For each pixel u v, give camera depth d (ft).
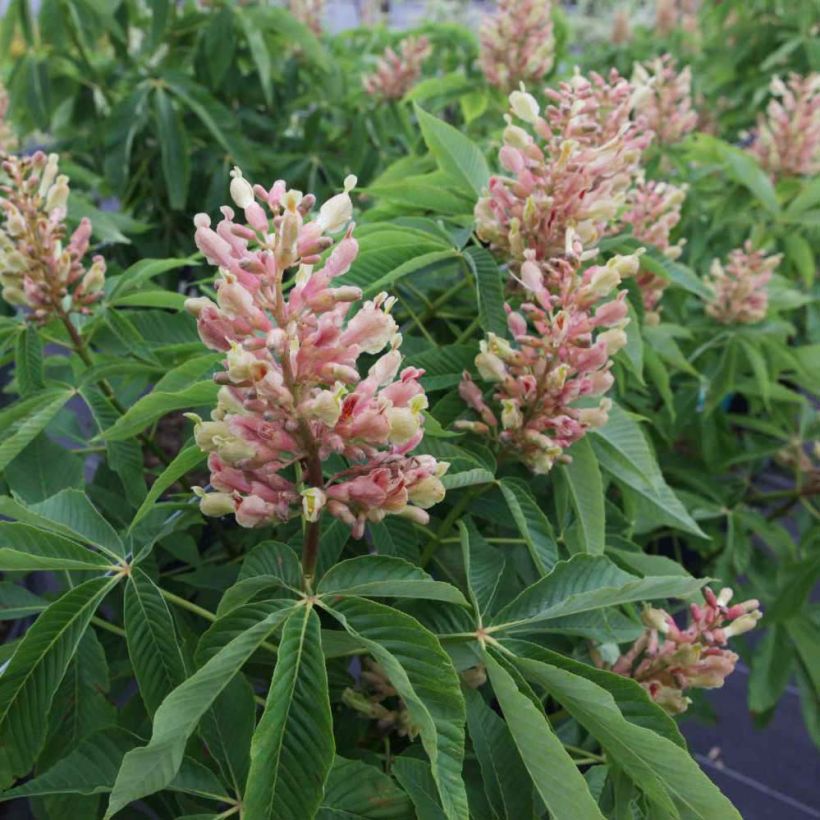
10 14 3.51
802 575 2.45
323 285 1.14
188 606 1.50
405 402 1.18
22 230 1.74
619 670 1.70
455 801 1.05
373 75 4.05
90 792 1.29
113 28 3.33
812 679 2.64
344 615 1.19
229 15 3.47
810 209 3.29
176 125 3.33
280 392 1.08
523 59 3.13
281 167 3.86
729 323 2.91
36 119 3.55
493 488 1.83
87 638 1.54
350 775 1.35
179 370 1.52
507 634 1.43
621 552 1.91
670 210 2.51
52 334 2.04
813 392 3.04
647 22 7.33
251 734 1.36
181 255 3.79
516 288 1.89
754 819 3.31
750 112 5.07
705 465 3.15
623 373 2.31
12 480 1.75
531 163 1.66
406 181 2.02
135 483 1.82
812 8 4.58
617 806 1.42
